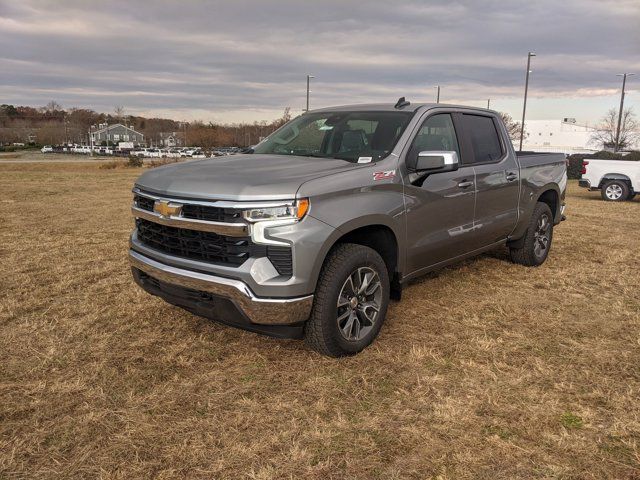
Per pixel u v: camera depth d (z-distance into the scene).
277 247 3.24
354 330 3.76
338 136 4.46
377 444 2.74
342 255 3.56
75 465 2.56
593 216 11.15
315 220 3.32
